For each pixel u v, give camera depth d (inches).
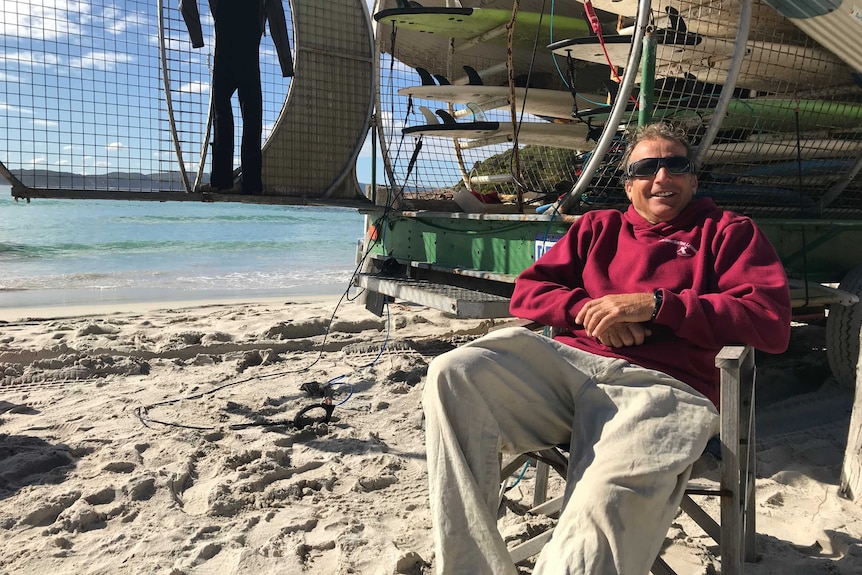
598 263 90.2
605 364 75.3
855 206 204.2
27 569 92.0
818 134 182.1
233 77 210.1
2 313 294.8
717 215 86.6
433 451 69.1
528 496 116.7
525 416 75.2
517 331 75.4
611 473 63.1
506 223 183.5
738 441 71.1
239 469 125.7
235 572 91.7
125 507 110.4
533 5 259.0
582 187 158.4
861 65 161.9
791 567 91.0
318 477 123.5
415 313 289.9
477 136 245.1
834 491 113.9
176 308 313.3
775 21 159.5
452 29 237.3
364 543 99.1
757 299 75.9
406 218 238.7
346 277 509.7
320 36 233.8
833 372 168.2
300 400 169.5
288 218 1205.1
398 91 239.9
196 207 1274.6
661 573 74.4
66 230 840.9
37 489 115.9
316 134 236.4
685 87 158.6
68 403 166.2
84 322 265.1
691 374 79.5
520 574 90.5
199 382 185.8
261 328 253.3
